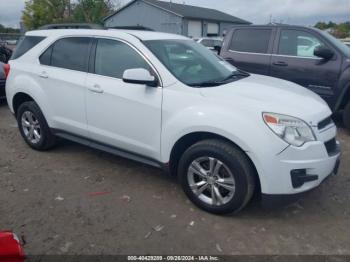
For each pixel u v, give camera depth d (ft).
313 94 12.90
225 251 9.55
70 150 16.79
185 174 11.50
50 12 124.47
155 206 11.76
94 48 13.78
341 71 19.06
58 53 14.98
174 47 13.47
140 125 12.28
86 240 9.93
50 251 9.46
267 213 11.37
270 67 21.71
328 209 11.69
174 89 11.53
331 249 9.68
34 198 12.19
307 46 20.58
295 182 10.06
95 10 111.86
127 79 11.39
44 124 15.80
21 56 16.43
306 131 10.16
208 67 13.53
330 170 10.92
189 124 10.88
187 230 10.44
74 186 13.12
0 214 11.16
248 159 10.31
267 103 10.44
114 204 11.86
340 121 22.30
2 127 20.89
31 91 15.56
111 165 15.08
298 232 10.42
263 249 9.65
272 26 22.07
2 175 13.97
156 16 116.78
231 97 10.78
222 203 10.86
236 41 23.41
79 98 13.88
